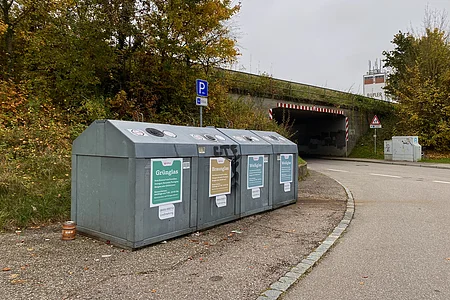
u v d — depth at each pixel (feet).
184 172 17.75
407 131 84.17
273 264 14.43
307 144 105.91
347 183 40.78
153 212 16.25
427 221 22.49
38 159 26.94
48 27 41.42
